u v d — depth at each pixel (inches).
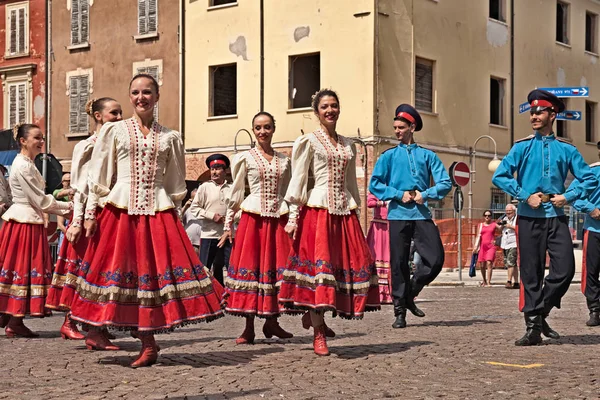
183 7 1160.8
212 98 1143.6
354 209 315.0
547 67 1289.4
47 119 1275.8
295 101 1080.8
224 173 536.7
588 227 422.3
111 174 281.0
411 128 424.2
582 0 1369.3
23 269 377.1
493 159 1144.2
